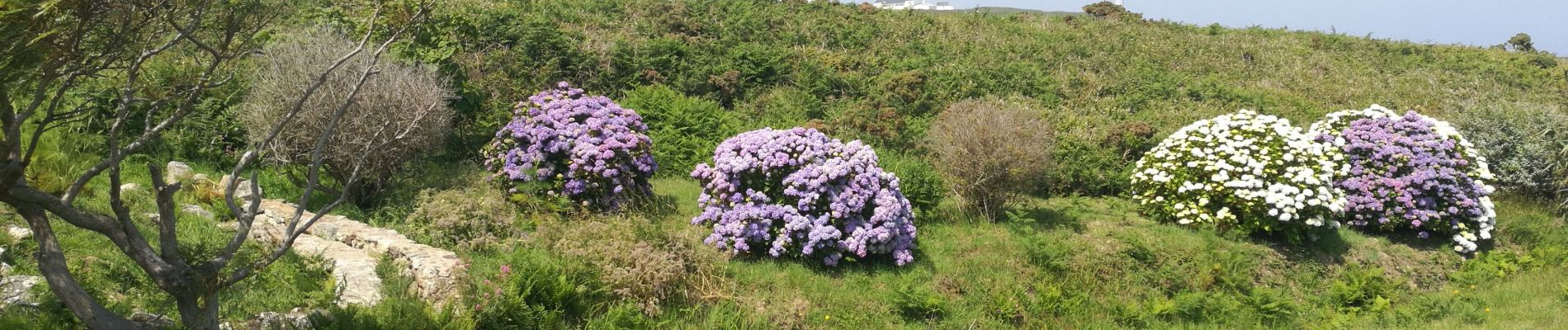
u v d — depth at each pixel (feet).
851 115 43.19
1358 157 35.14
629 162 28.68
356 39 29.09
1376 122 35.96
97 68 12.55
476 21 44.65
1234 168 31.48
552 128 28.48
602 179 27.81
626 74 46.39
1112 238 29.43
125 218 13.32
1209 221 31.55
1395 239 33.81
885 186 26.94
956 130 32.17
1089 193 38.34
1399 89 63.93
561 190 27.81
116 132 12.89
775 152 26.22
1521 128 42.16
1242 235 31.22
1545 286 29.94
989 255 27.55
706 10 60.39
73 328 15.55
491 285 19.01
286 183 29.22
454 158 33.35
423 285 19.90
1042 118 45.19
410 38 15.90
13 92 11.62
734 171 25.95
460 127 34.24
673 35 53.52
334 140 25.64
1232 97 56.54
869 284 24.67
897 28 64.54
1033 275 26.73
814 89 48.37
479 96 35.19
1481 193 34.06
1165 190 33.60
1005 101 50.42
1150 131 43.32
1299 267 30.12
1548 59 75.92
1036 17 75.87
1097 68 60.54
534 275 19.49
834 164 25.89
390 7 14.93
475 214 24.62
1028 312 24.59
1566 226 37.17
